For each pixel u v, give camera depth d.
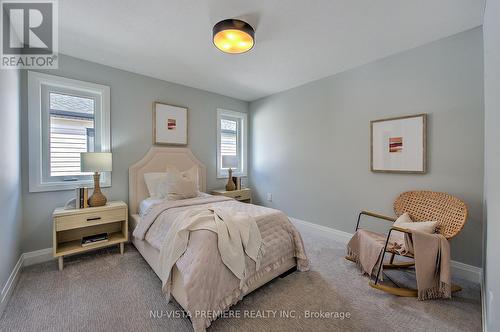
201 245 1.57
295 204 3.71
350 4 1.74
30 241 2.36
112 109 2.91
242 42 2.07
